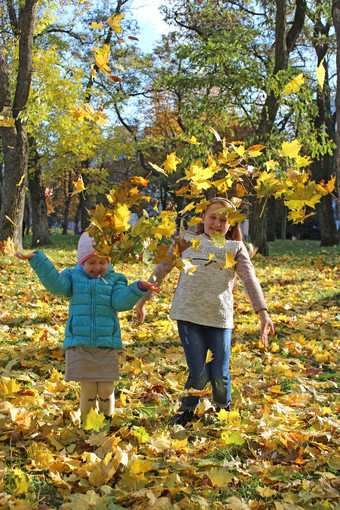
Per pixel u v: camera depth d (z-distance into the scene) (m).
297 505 2.32
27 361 4.64
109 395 3.20
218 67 17.11
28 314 6.57
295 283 9.74
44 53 18.14
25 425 3.08
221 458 2.87
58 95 17.25
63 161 23.28
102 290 3.17
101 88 24.80
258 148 2.74
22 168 13.39
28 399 3.57
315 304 7.51
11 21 20.17
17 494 2.33
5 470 2.49
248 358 4.91
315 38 20.12
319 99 22.05
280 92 15.60
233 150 2.74
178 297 3.31
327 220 23.11
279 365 4.54
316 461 2.81
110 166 40.09
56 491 2.47
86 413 3.03
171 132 31.69
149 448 2.83
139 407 3.52
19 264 11.50
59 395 3.82
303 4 16.86
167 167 2.72
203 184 2.71
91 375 3.08
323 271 11.62
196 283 3.25
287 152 2.79
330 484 2.56
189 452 2.87
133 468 2.54
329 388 4.16
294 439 2.99
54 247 23.98
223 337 3.25
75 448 2.92
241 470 2.62
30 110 13.95
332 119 24.17
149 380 4.14
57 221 68.25
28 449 2.80
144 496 2.35
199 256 3.29
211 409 3.49
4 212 13.31
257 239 17.31
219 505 2.30
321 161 22.48
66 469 2.63
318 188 2.69
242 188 2.93
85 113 2.56
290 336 5.69
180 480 2.53
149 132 31.06
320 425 3.25
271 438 3.04
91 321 3.11
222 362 3.19
